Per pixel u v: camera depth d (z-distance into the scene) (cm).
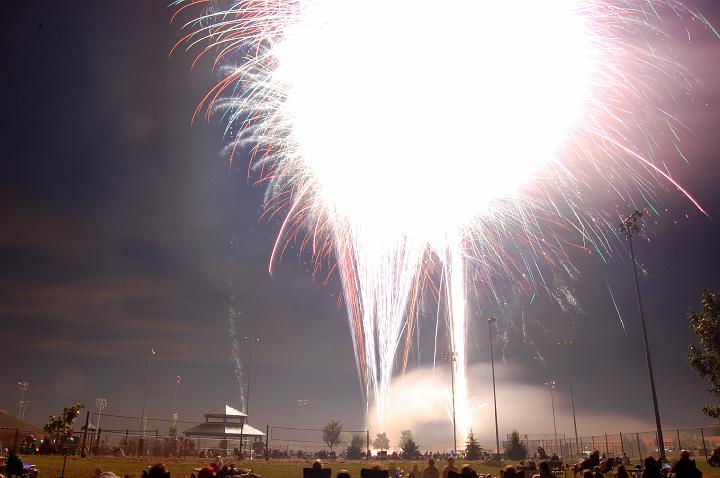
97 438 4500
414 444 6775
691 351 3231
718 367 3109
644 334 4203
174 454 4825
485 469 4150
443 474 2120
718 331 3122
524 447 5928
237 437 6228
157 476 1281
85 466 3055
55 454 4097
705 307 3234
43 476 2536
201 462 3981
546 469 2125
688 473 1803
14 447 4031
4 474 2130
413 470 2355
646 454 5541
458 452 7019
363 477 2042
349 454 6694
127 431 4659
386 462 5291
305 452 6925
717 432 5694
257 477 2359
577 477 3022
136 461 3691
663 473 2545
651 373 4075
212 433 6150
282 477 3130
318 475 1923
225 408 6456
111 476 1165
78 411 4191
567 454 6888
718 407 3136
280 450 6397
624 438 6088
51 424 4128
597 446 6538
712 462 3572
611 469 2983
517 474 1753
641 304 4303
